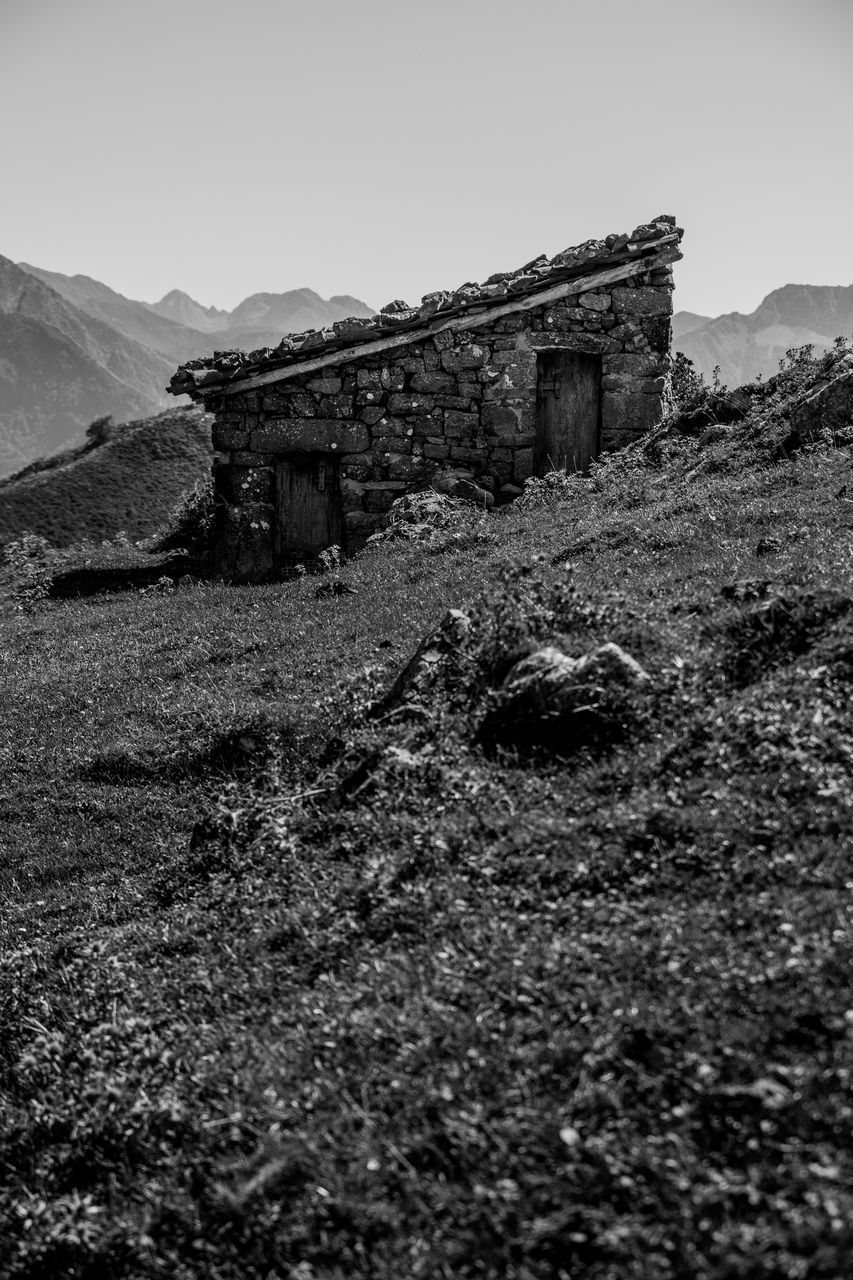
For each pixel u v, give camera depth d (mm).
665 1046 6441
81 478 81188
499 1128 6230
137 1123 7602
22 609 28609
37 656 22406
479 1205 5875
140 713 17172
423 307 27062
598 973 7164
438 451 27594
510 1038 6824
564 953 7395
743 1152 5707
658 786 8961
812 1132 5684
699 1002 6633
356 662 15992
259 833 11000
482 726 10586
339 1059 7246
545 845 8672
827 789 8164
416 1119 6566
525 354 27344
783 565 13016
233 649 18828
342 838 10070
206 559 29281
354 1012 7602
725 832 8125
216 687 17141
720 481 19516
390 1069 6949
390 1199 6180
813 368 24078
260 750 14141
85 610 26969
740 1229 5305
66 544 72750
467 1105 6449
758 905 7301
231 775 14047
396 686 12344
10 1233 7316
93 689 18938
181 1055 8055
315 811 10922
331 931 8797
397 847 9539
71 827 14227
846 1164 5473
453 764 10297
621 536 17391
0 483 91125
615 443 27422
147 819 13891
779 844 7855
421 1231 5895
